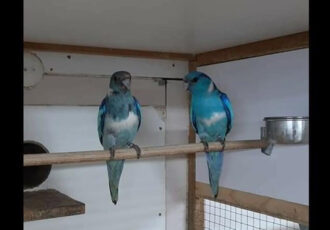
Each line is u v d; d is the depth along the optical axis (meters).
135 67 1.52
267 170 1.34
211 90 1.30
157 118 1.57
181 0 0.81
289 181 1.26
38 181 1.37
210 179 1.26
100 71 1.45
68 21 1.00
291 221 1.26
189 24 1.05
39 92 1.35
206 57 1.56
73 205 1.17
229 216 1.55
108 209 1.49
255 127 1.37
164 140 1.58
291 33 1.21
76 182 1.43
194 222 1.63
